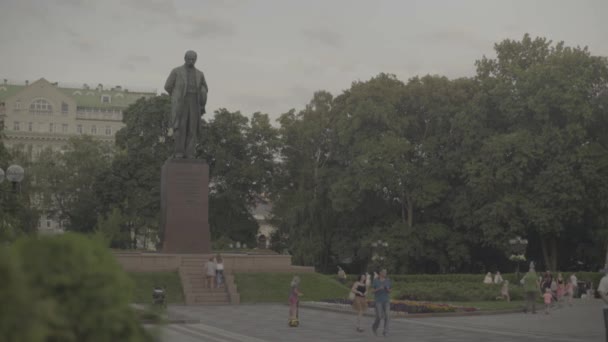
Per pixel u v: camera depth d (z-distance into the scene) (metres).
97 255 5.52
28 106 129.62
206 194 42.50
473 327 24.66
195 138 43.19
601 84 56.91
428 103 62.59
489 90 58.72
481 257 66.12
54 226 112.56
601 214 54.97
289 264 44.09
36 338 4.53
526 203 54.00
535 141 54.59
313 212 67.12
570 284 40.38
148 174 68.75
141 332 5.56
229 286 38.75
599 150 54.09
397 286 43.69
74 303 5.18
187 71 43.03
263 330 23.33
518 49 61.16
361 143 61.62
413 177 61.88
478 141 58.62
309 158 73.62
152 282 38.62
